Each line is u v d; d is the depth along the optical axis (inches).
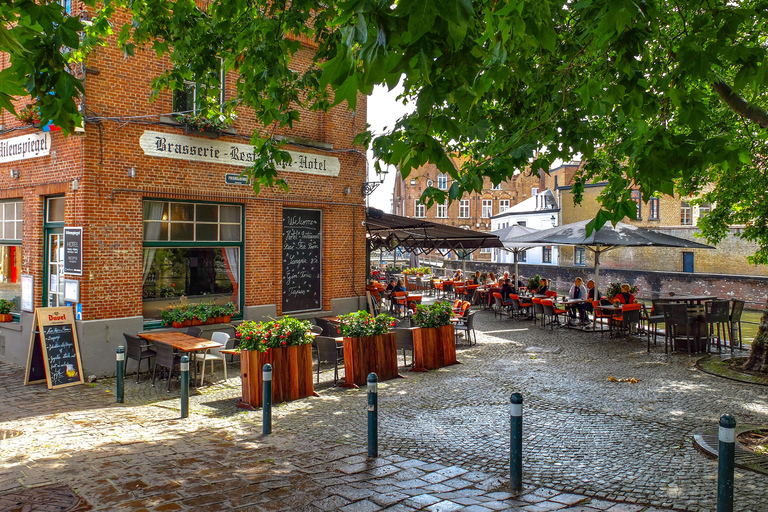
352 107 95.0
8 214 467.5
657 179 149.3
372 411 229.0
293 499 178.9
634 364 445.1
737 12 152.3
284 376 334.6
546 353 494.6
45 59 127.0
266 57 281.6
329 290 547.5
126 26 303.9
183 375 298.0
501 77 132.4
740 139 393.1
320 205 537.6
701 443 239.5
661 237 626.5
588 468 215.9
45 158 414.6
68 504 170.6
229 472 205.8
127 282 403.9
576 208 1593.3
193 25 305.9
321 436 262.7
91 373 385.7
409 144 124.4
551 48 133.3
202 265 457.4
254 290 485.7
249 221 480.7
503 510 171.3
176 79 319.6
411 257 1576.0
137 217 409.1
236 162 467.5
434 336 430.9
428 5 82.3
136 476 198.5
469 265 1749.5
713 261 1236.5
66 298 394.3
